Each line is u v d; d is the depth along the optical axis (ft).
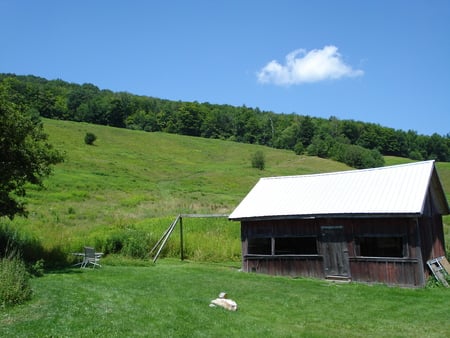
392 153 521.65
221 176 296.71
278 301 54.90
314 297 57.72
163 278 66.64
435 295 59.47
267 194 85.81
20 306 41.50
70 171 240.12
